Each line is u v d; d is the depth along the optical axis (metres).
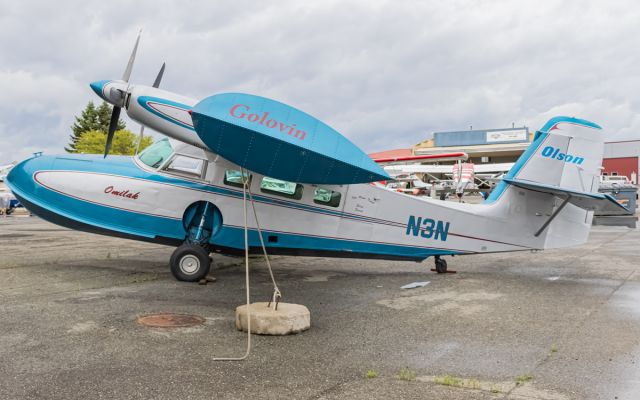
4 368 3.66
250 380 3.57
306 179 6.09
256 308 5.08
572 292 7.16
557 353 4.30
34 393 3.22
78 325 4.85
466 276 8.59
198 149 7.52
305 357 4.12
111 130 7.49
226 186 7.54
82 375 3.55
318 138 5.62
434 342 4.62
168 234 7.59
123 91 6.92
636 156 81.62
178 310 5.62
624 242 14.42
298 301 6.42
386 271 9.09
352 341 4.63
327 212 7.85
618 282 8.02
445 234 8.32
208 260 7.36
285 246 7.79
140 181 7.49
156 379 3.53
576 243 8.77
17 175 7.68
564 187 8.52
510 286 7.65
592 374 3.77
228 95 5.65
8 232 15.41
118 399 3.16
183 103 6.88
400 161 18.73
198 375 3.63
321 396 3.30
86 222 7.52
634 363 4.03
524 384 3.56
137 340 4.43
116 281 7.27
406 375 3.69
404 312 5.87
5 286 6.72
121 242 12.73
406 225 8.18
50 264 8.72
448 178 71.81
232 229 7.58
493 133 89.06
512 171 8.52
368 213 8.02
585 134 8.54
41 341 4.32
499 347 4.47
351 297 6.73
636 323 5.37
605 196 7.26
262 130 5.40
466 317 5.63
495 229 8.48
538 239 8.64
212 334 4.71
